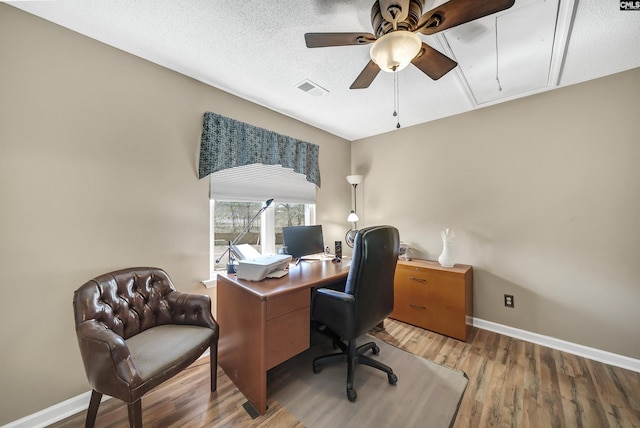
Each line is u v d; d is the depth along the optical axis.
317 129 3.14
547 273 2.16
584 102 2.01
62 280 1.44
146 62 1.77
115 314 1.41
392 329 2.46
